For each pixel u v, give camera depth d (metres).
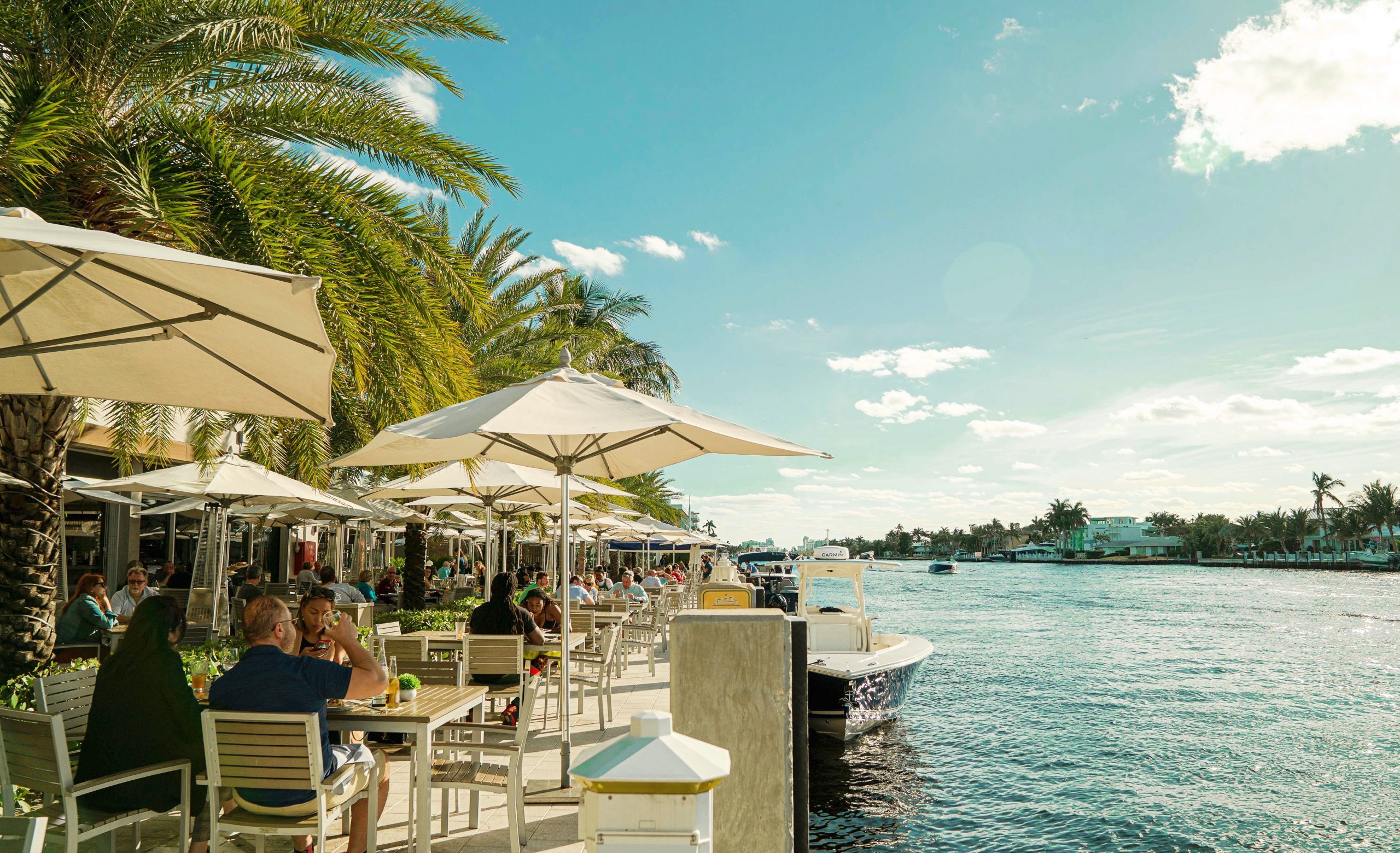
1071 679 23.61
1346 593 81.69
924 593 82.56
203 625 11.25
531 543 30.81
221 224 7.02
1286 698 21.42
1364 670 26.77
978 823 10.45
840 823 10.31
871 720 13.36
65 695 4.83
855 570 14.80
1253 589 90.31
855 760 13.09
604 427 5.15
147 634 4.20
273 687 4.06
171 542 21.62
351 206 8.23
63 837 3.81
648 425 5.21
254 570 20.58
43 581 7.16
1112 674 24.98
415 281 8.16
